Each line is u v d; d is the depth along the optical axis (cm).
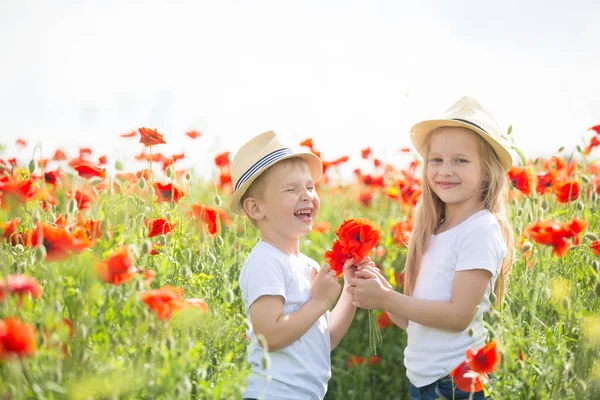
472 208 314
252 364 291
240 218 495
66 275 241
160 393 227
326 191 688
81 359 230
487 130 312
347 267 303
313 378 294
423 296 307
